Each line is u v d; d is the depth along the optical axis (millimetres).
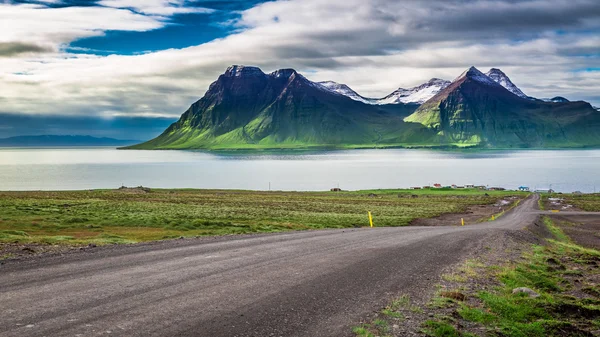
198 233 30375
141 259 15039
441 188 156000
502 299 12703
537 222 59875
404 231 30453
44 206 51906
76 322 8320
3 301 9438
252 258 16266
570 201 113875
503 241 27391
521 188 167000
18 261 13812
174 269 13625
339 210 72250
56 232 29641
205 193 121062
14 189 157125
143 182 195000
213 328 8523
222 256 16391
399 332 9258
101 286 11094
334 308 10469
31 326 7977
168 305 9766
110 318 8664
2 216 38469
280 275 13539
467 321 10664
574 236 49094
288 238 23031
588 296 15242
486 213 80375
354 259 17109
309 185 184375
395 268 15797
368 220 54094
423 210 81188
